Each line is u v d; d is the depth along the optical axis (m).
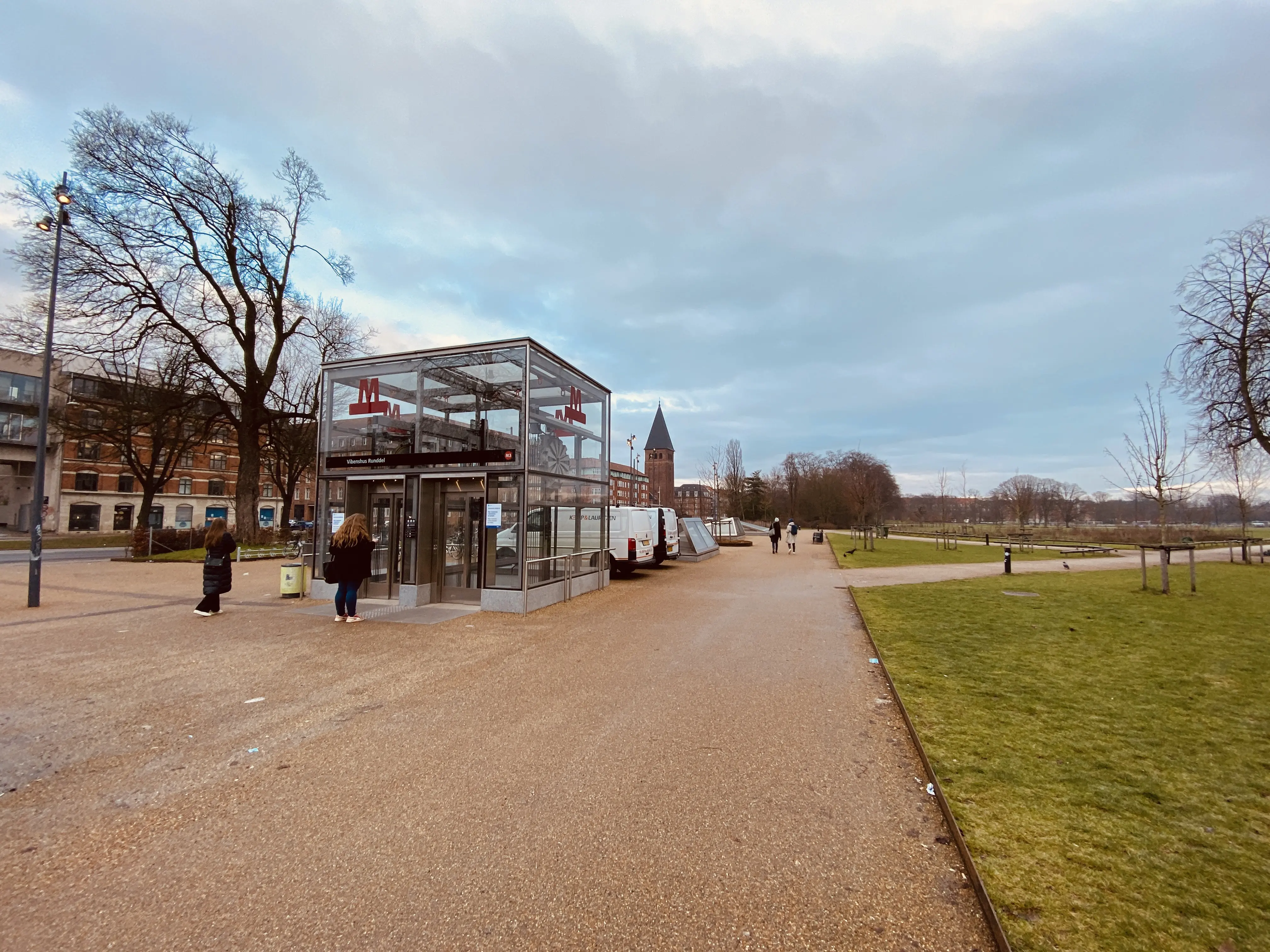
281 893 2.75
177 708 5.40
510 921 2.54
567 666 6.85
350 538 9.66
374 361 11.68
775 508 74.56
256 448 25.84
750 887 2.77
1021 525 43.28
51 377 36.03
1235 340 13.85
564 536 12.17
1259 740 4.32
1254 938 2.28
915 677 6.09
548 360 11.51
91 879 2.87
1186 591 12.38
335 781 3.93
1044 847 2.97
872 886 2.77
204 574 10.05
